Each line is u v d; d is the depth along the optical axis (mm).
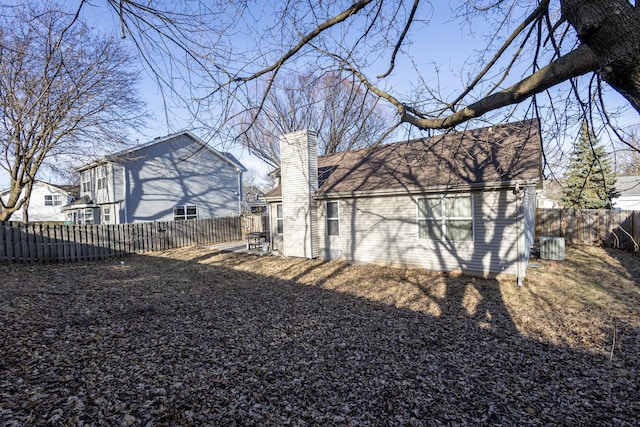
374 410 3557
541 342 5418
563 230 15945
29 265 11703
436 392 3930
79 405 3254
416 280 9742
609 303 7426
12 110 11914
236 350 4926
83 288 8125
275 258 13875
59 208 33750
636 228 13391
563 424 3361
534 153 9367
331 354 4922
